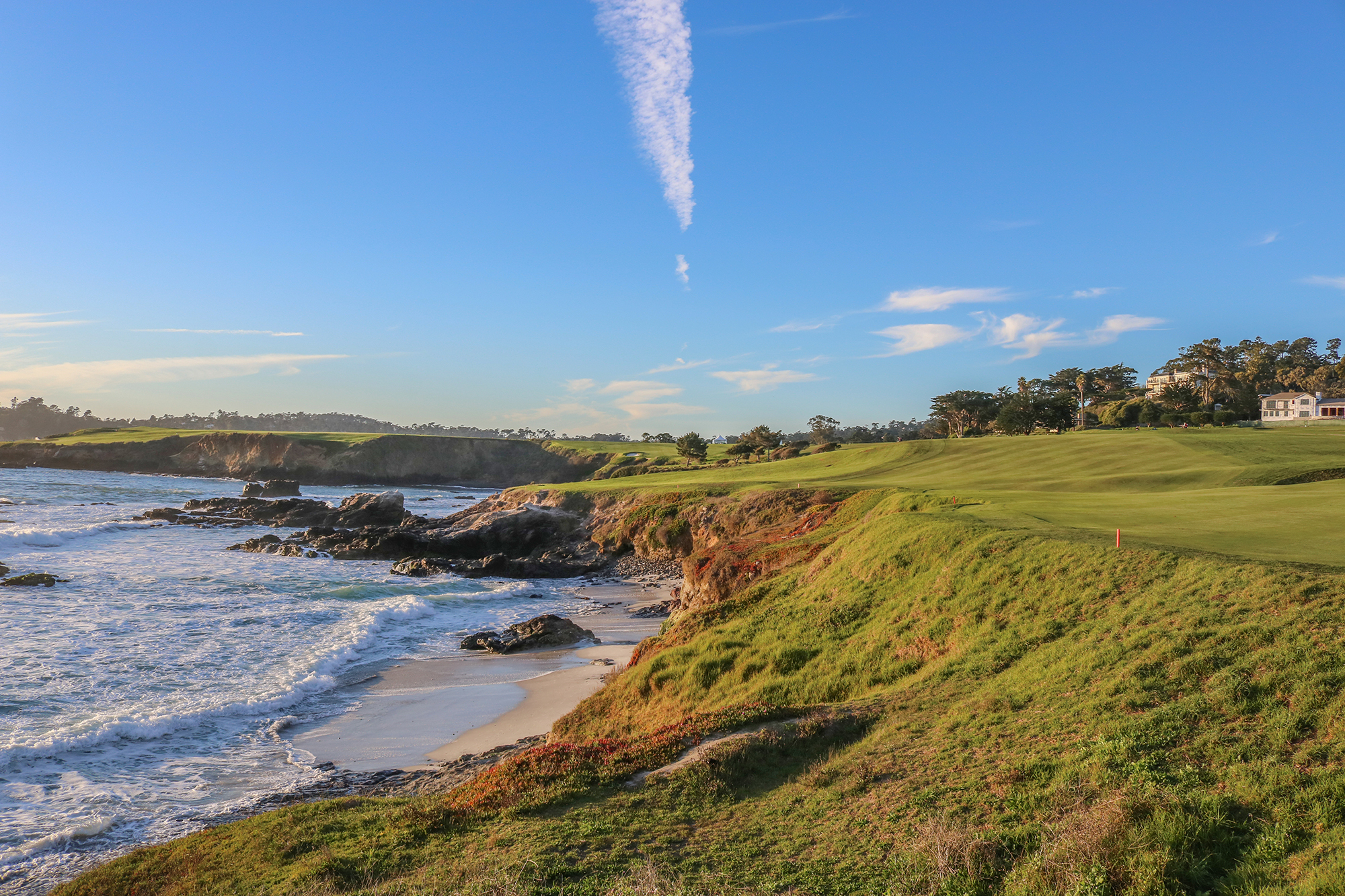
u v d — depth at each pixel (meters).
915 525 24.69
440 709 25.03
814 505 52.66
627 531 67.88
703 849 10.30
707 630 24.97
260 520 89.12
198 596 42.91
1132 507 27.30
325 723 23.42
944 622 18.28
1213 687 11.10
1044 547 19.59
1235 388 137.88
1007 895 8.10
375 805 14.82
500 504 91.38
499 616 43.06
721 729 14.84
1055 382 169.88
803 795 11.70
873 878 8.91
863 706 14.95
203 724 22.70
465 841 11.63
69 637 31.25
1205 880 7.57
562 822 11.60
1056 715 11.95
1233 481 43.72
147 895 11.88
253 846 12.84
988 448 78.75
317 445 192.25
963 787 10.65
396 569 58.12
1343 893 6.63
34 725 21.31
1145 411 123.56
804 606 23.53
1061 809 9.41
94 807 16.98
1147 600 15.13
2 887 13.70
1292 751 9.11
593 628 40.12
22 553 57.75
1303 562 14.97
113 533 74.56
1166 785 9.12
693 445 146.62
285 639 33.53
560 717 24.19
